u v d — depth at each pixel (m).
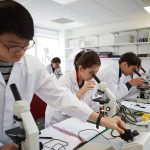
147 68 4.48
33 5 3.48
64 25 5.33
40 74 0.96
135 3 3.39
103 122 0.89
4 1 0.59
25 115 0.56
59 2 3.34
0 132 0.85
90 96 1.50
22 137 0.55
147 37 4.26
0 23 0.57
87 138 0.98
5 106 0.83
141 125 1.11
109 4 3.44
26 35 0.60
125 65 1.92
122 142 0.88
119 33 4.88
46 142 0.94
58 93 0.96
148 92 2.11
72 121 1.25
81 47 5.51
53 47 5.93
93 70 1.41
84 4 3.44
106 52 4.76
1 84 0.81
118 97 1.95
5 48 0.63
